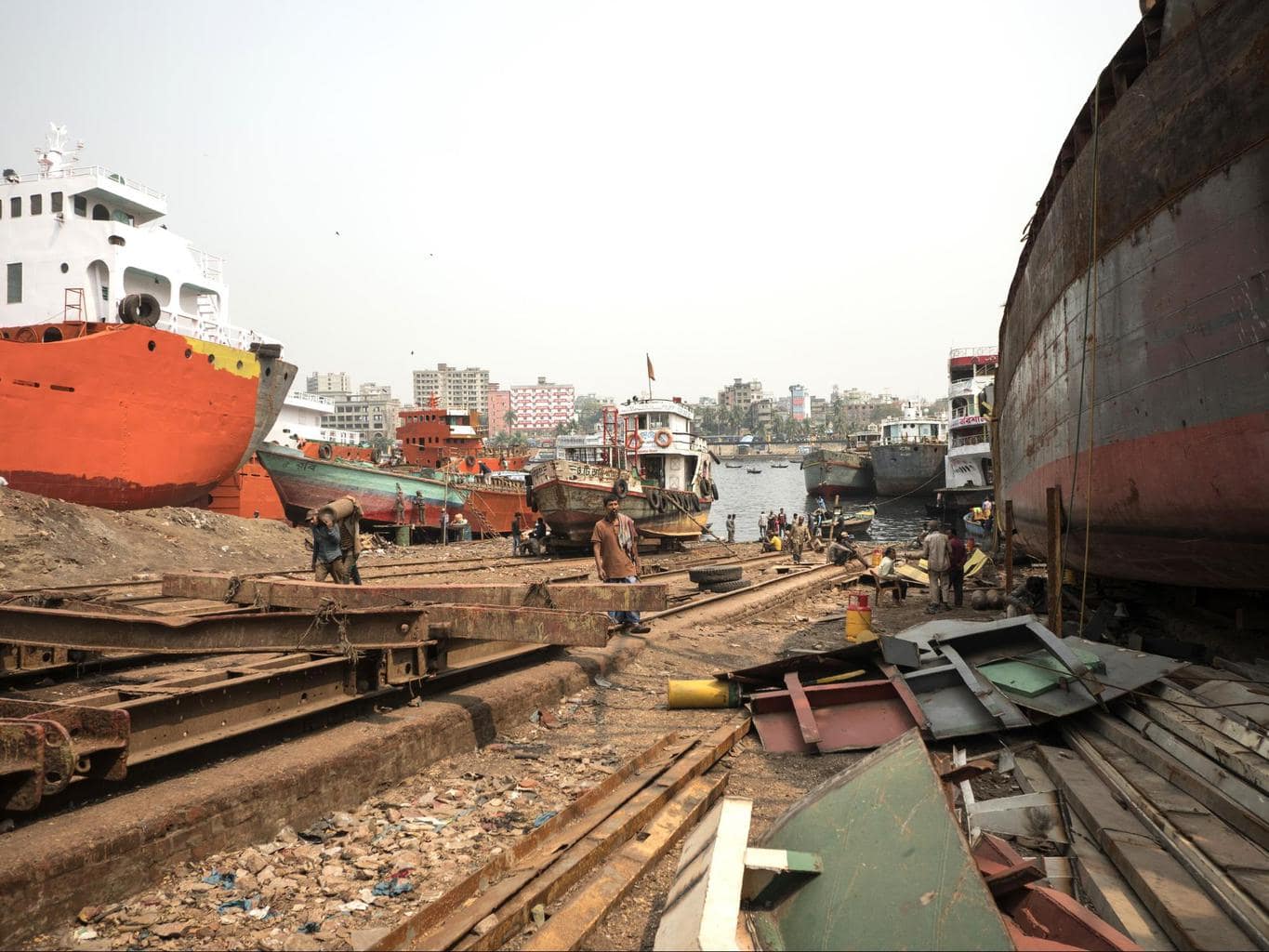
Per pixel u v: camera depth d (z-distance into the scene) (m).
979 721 6.10
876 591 15.40
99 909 3.34
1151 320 7.09
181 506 22.69
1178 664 6.12
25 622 6.22
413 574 17.66
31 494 16.22
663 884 3.77
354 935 3.14
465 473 37.16
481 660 7.05
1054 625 8.73
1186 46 6.39
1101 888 3.54
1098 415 8.23
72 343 18.17
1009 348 15.41
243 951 3.10
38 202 25.58
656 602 6.60
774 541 28.27
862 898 2.56
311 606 6.32
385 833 4.28
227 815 3.98
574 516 22.69
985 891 2.29
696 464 33.41
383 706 5.86
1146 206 7.14
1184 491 6.74
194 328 29.17
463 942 3.04
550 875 3.57
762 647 10.19
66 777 3.49
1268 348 5.71
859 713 6.39
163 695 4.25
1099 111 8.08
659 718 6.69
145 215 27.94
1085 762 5.26
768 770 5.56
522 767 5.42
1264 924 2.87
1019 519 14.68
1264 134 5.64
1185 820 3.93
